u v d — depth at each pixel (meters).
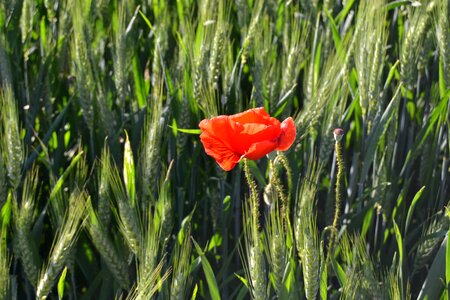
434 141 1.42
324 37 1.50
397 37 1.54
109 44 1.52
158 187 1.35
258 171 1.33
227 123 1.14
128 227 1.23
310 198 1.19
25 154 1.43
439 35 1.40
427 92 1.50
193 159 1.39
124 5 1.48
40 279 1.25
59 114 1.41
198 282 1.41
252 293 1.21
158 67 1.45
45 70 1.45
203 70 1.39
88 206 1.25
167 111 1.41
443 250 1.24
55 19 1.53
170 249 1.39
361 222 1.36
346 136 1.45
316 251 1.16
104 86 1.45
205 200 1.43
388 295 1.22
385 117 1.35
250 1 1.54
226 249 1.39
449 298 1.21
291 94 1.40
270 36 1.46
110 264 1.27
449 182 1.47
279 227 1.19
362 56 1.36
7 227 1.34
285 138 1.15
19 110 1.48
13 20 1.46
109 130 1.40
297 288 1.20
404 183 1.42
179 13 1.52
